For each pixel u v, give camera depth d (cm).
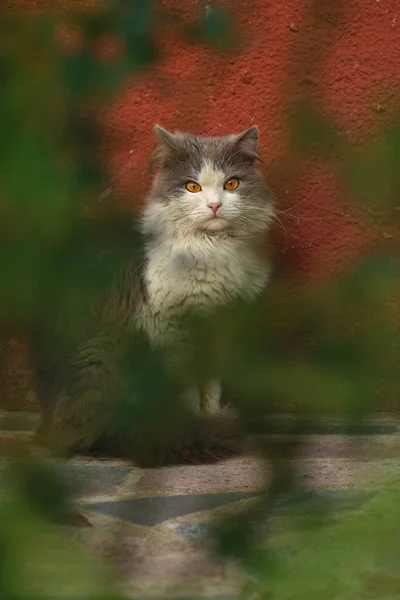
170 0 137
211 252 898
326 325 139
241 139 958
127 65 128
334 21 141
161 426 144
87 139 132
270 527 161
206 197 914
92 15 129
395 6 973
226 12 136
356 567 160
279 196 173
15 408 984
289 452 150
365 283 139
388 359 132
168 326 529
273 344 138
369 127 136
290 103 136
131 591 257
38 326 161
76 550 197
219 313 154
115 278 141
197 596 217
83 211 133
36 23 126
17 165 122
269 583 152
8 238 124
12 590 129
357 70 966
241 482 686
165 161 950
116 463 789
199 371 148
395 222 160
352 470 633
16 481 136
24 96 123
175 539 486
